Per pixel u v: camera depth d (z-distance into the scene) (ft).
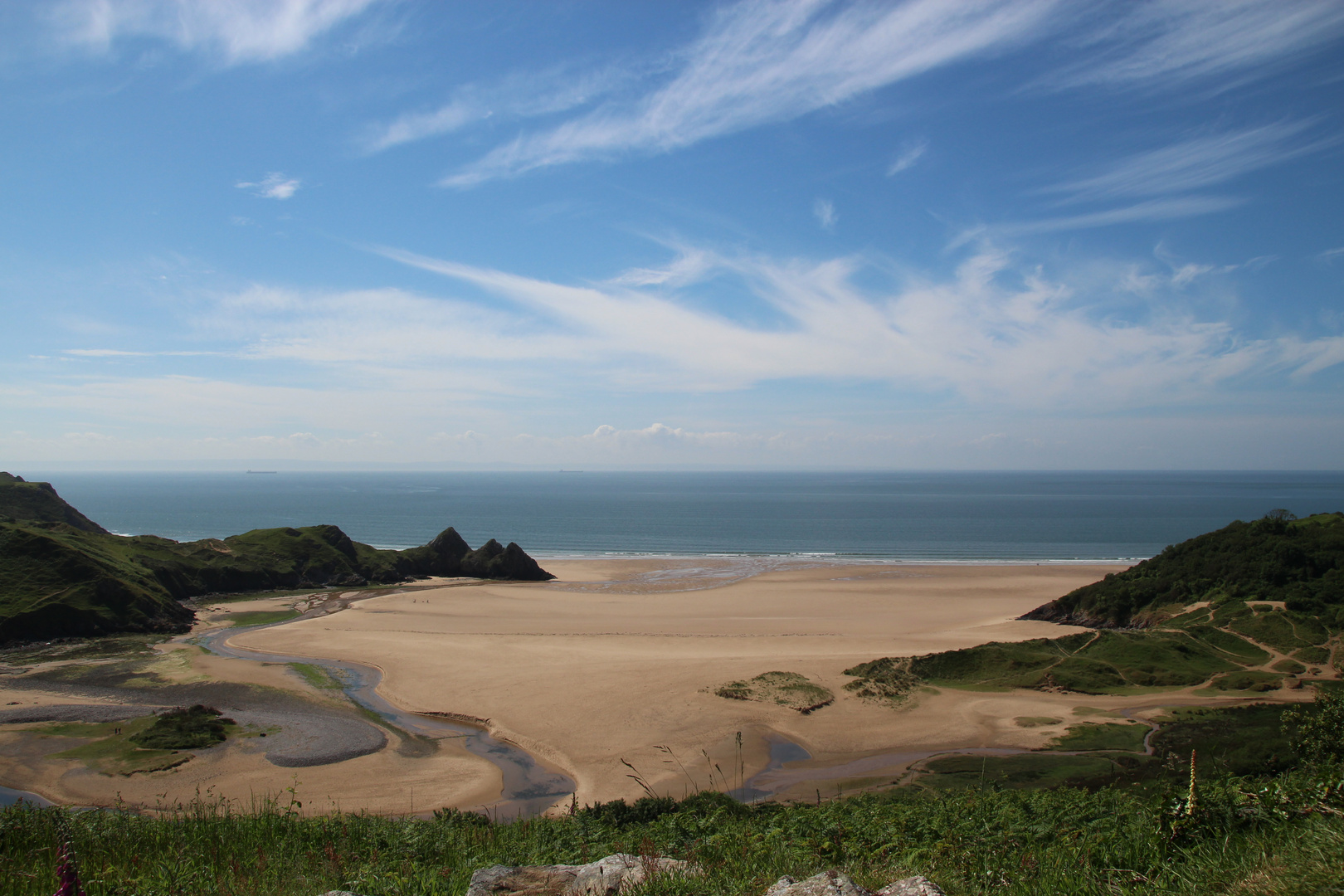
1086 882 18.39
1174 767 78.69
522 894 20.49
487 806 85.97
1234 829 20.04
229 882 27.09
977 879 20.06
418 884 24.16
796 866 24.03
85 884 24.66
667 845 32.40
